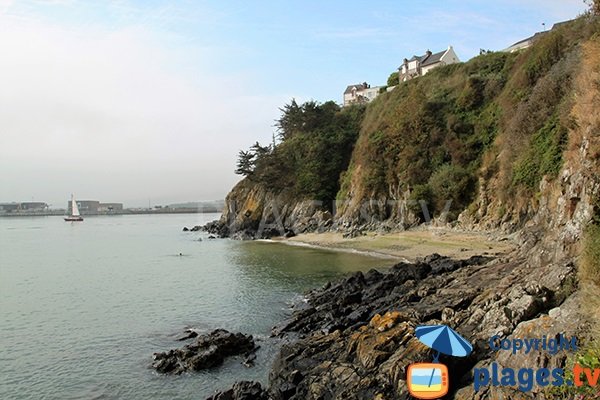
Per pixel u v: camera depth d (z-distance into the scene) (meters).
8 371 18.53
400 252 44.94
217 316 25.80
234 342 19.67
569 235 18.61
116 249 67.12
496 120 56.41
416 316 17.45
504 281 19.48
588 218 16.72
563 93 41.56
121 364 18.95
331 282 32.56
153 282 37.38
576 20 50.41
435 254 36.56
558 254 18.88
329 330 20.12
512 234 42.41
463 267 28.98
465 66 69.25
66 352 20.58
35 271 45.56
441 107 64.00
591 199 17.19
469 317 15.51
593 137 20.64
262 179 83.12
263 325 23.81
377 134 70.25
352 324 20.72
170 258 53.62
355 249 51.19
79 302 30.56
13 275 42.94
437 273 29.36
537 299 13.44
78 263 51.41
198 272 41.84
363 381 12.67
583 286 12.75
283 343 20.66
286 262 45.41
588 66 24.75
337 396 12.52
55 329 24.16
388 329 15.48
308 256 49.16
